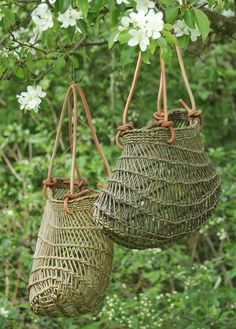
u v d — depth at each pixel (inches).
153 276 236.1
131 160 133.1
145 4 136.1
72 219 149.4
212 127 315.9
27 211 266.7
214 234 275.0
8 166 287.6
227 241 257.0
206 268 237.3
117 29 133.3
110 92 297.6
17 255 249.0
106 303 229.8
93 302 151.9
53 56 177.6
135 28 129.0
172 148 133.6
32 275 152.3
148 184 131.7
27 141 288.7
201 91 294.4
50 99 298.5
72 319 228.7
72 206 148.9
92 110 301.6
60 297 148.2
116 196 131.7
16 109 313.4
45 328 228.2
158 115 146.0
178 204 132.6
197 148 137.4
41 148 305.1
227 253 247.0
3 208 268.7
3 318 217.0
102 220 132.6
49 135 286.2
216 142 314.7
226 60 318.7
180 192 133.3
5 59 167.2
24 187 271.6
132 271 246.7
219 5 143.3
